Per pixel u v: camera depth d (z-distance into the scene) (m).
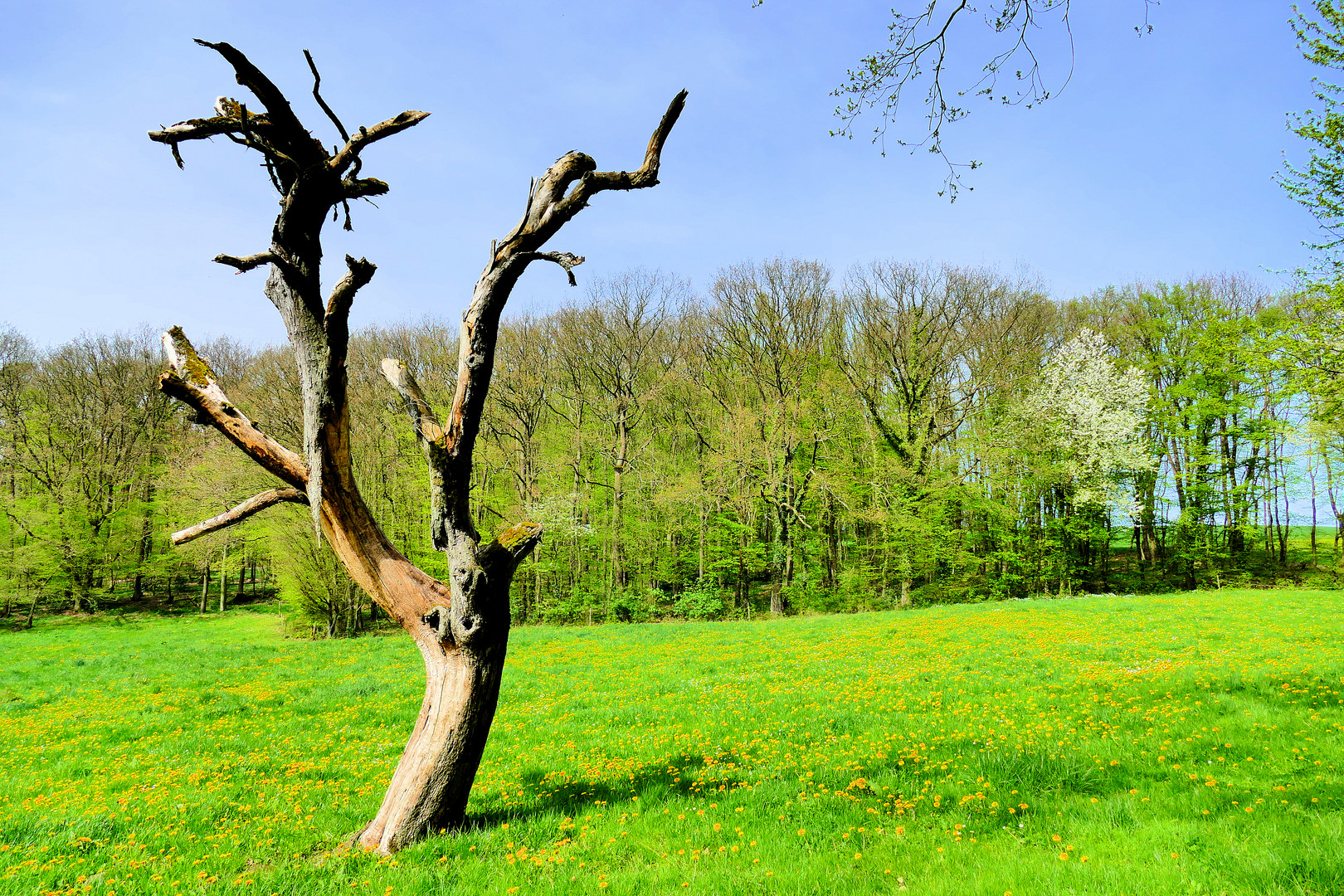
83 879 5.81
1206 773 6.59
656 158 7.60
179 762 10.23
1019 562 36.81
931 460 38.22
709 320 44.66
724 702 12.54
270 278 6.93
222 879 5.70
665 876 5.25
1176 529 38.81
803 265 41.81
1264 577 39.31
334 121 6.31
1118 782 6.68
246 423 6.93
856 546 41.34
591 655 21.19
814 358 41.62
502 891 5.13
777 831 6.04
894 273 41.31
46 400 48.72
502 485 43.25
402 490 37.41
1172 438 39.03
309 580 33.47
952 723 9.43
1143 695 10.12
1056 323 42.97
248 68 5.71
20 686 18.83
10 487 46.62
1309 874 4.46
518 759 9.63
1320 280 13.52
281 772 9.52
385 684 17.12
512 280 7.20
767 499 39.25
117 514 47.00
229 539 43.53
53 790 9.04
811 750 8.77
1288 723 8.04
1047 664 13.78
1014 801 6.43
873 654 17.12
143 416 50.41
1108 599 27.92
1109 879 4.64
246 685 17.80
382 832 6.48
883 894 4.81
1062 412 37.38
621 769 8.65
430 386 40.06
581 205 7.29
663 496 39.59
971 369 40.38
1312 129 12.83
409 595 6.88
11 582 40.66
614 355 43.94
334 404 6.68
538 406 44.03
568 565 41.25
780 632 24.17
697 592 39.28
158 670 21.11
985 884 4.75
